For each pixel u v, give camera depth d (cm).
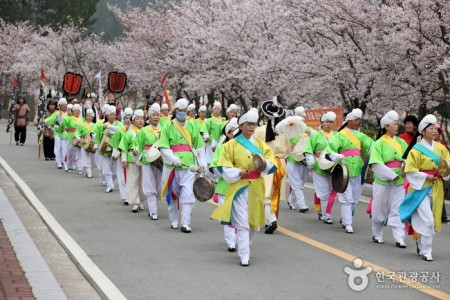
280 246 1063
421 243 980
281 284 815
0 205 1390
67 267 900
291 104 3219
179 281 825
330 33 2500
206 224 1262
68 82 2822
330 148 1216
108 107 1733
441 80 2138
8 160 2500
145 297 751
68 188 1764
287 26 2648
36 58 6059
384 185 1088
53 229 1167
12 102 4025
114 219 1302
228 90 3628
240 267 906
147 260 942
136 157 1381
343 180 1163
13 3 6731
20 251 939
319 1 2309
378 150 1086
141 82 4494
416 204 971
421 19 2011
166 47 4291
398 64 2234
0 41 6806
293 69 2567
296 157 1409
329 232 1202
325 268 905
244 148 938
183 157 1188
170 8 4372
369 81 2355
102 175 1850
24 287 747
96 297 748
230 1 3503
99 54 5791
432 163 977
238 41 3325
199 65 3753
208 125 1911
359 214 1418
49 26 6575
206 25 3834
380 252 1026
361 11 2302
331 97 2827
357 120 1227
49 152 2564
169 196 1195
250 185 934
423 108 2364
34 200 1522
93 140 1942
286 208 1511
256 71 2923
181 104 1198
